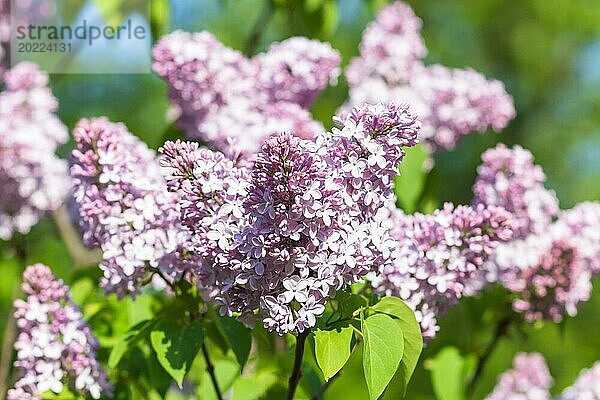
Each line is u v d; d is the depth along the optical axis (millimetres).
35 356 1297
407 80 1696
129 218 1240
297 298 1105
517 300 1468
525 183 1444
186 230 1228
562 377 5184
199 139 1597
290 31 2000
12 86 1696
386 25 1696
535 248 1458
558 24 6008
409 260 1231
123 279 1266
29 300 1300
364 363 1135
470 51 6082
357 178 1121
